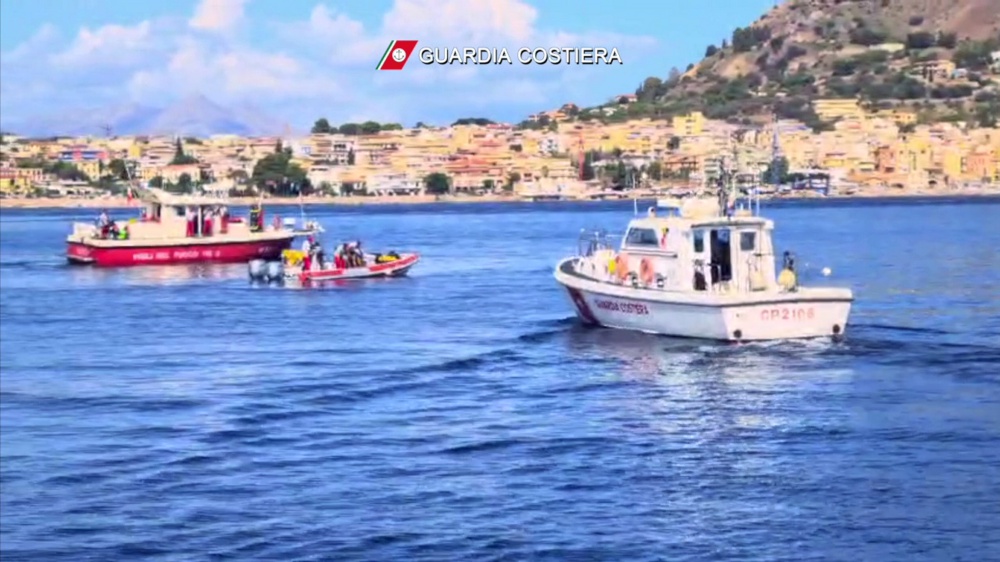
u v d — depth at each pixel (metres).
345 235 163.50
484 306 75.69
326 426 43.75
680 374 48.88
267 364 56.72
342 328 67.62
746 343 52.62
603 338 56.84
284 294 85.25
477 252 125.94
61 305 82.75
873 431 40.47
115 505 36.53
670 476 36.84
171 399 49.53
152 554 33.09
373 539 33.16
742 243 54.50
